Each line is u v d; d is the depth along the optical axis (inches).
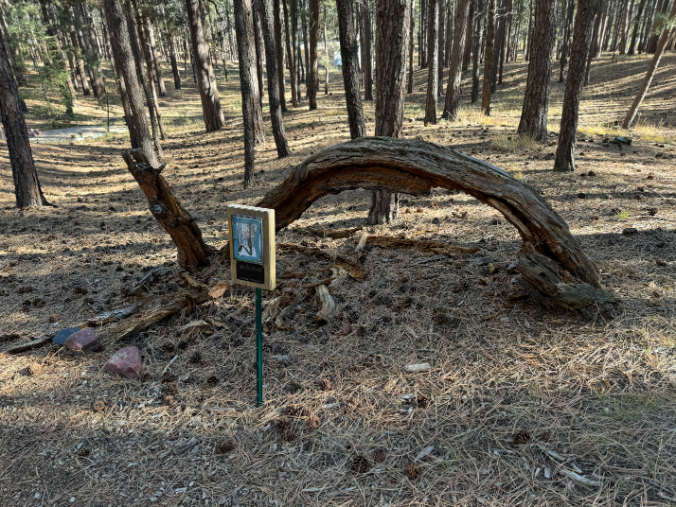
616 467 100.6
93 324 181.3
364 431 119.0
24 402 141.2
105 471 113.9
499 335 153.3
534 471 102.3
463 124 688.4
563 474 100.7
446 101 770.2
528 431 112.5
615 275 183.0
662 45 595.8
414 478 103.7
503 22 1269.7
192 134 1054.4
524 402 122.5
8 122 431.2
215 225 346.0
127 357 153.6
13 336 179.8
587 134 590.9
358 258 220.7
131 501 104.7
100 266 263.6
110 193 556.1
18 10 1262.3
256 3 824.3
